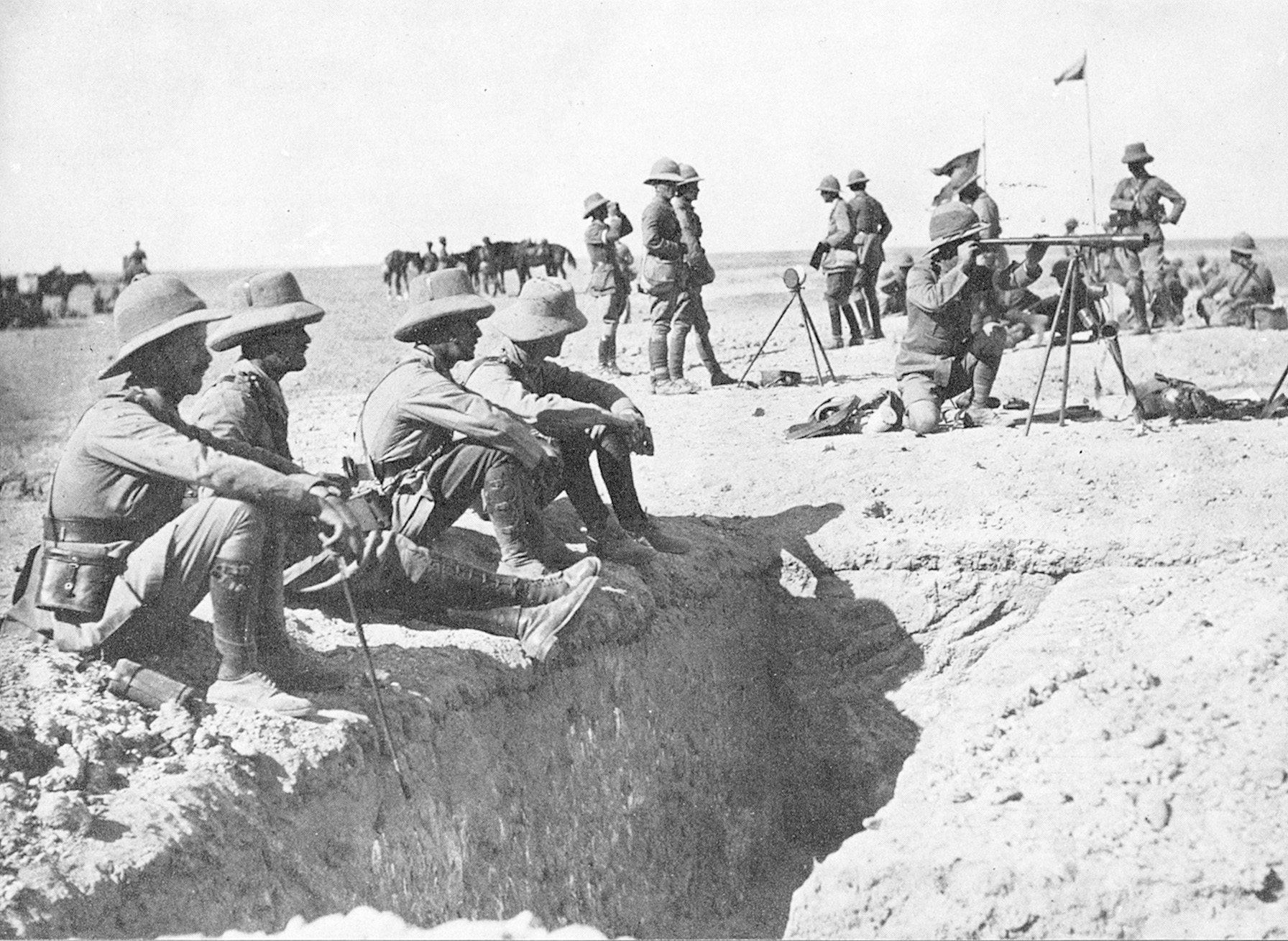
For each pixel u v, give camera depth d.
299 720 4.66
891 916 4.58
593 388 6.92
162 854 3.91
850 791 7.72
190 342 4.89
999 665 6.10
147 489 4.73
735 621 7.53
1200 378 12.38
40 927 3.56
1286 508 7.39
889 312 20.23
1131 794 4.77
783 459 8.77
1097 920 4.35
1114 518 7.52
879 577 7.71
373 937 3.57
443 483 6.03
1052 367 12.34
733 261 55.62
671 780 6.63
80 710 4.35
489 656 5.62
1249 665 5.33
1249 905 4.29
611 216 14.16
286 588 5.37
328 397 14.38
